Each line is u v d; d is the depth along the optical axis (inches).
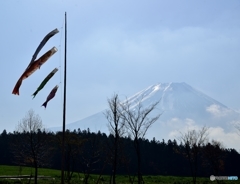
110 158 1688.0
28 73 823.1
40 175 2503.7
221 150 2497.5
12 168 3004.4
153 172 3521.2
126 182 2256.4
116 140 1494.8
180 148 3479.3
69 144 2015.3
